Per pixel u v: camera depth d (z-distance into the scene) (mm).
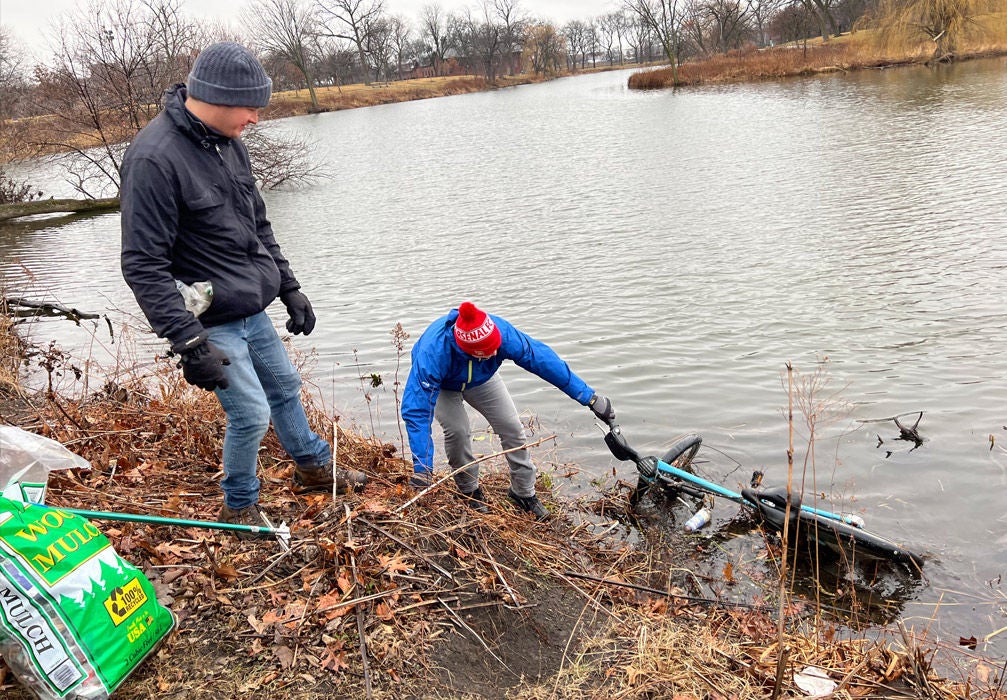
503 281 11469
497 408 4500
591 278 11188
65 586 2715
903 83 37625
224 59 3160
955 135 20734
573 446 6164
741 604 4203
